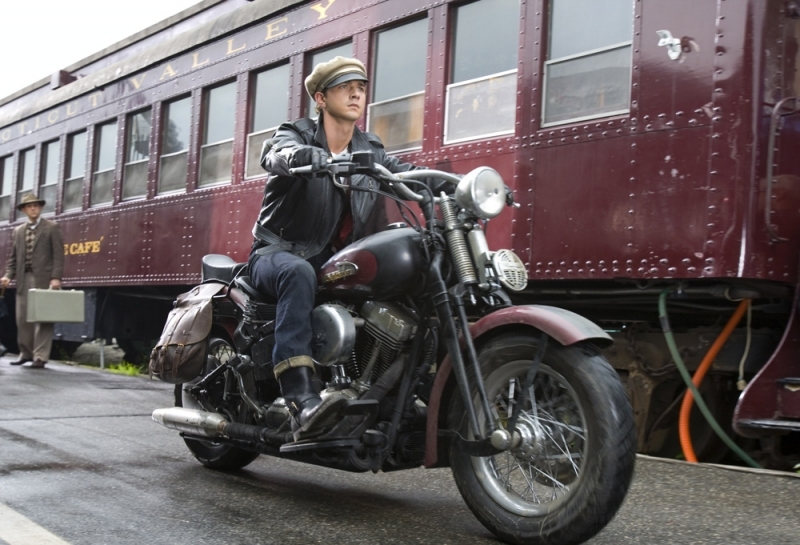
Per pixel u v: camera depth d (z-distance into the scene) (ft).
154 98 29.07
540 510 8.88
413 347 9.93
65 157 35.22
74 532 9.55
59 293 30.66
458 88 18.62
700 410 16.35
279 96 23.54
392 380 9.97
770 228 13.83
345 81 10.74
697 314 17.28
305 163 9.59
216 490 11.75
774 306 15.35
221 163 25.71
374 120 20.63
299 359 9.99
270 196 10.98
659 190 14.73
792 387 13.89
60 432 15.99
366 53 20.74
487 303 9.55
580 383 8.48
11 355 40.42
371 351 10.21
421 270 9.87
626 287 16.60
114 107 31.60
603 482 8.23
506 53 17.71
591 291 16.43
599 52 16.06
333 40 21.71
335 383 10.11
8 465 12.98
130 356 36.14
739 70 13.84
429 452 9.59
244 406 11.69
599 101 15.97
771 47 13.96
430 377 10.14
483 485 9.34
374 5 20.63
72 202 34.55
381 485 12.33
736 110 13.83
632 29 15.47
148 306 34.14
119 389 23.68
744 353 15.30
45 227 32.17
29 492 11.33
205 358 12.25
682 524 10.32
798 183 14.38
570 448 9.16
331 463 10.14
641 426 16.61
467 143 18.20
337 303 10.48
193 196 26.58
